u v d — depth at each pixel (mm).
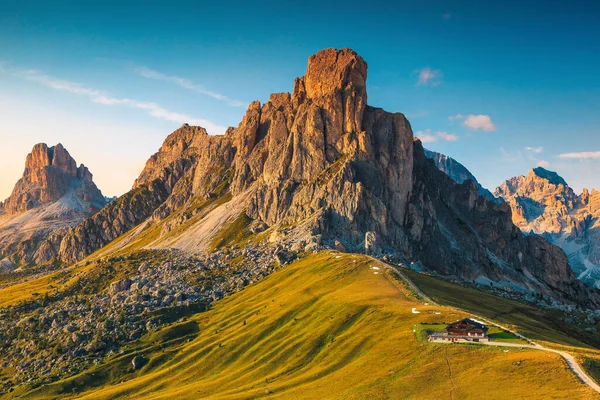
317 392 134750
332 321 185375
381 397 116375
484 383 107688
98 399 197500
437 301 193250
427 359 127000
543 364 108812
